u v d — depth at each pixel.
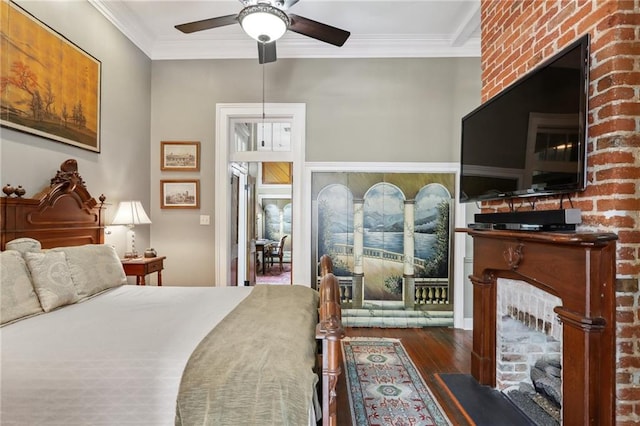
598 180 1.41
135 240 3.34
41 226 2.08
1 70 1.88
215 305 1.83
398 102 3.62
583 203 1.50
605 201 1.37
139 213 2.96
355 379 2.39
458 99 3.60
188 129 3.65
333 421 1.08
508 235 1.78
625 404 1.31
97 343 1.26
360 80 3.63
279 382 1.06
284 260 7.71
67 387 1.09
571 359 1.40
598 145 1.41
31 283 1.66
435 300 3.54
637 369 1.31
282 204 7.73
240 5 2.97
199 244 3.66
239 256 4.35
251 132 4.53
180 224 3.66
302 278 3.59
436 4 2.95
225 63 3.65
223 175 3.65
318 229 3.61
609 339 1.31
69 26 2.41
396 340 3.16
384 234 3.58
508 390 2.16
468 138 2.45
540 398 2.07
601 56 1.40
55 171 2.28
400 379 2.39
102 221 2.70
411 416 1.95
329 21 3.21
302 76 3.64
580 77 1.41
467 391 2.19
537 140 1.69
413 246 3.56
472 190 2.38
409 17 3.14
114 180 2.98
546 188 1.62
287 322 1.51
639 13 1.34
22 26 2.01
